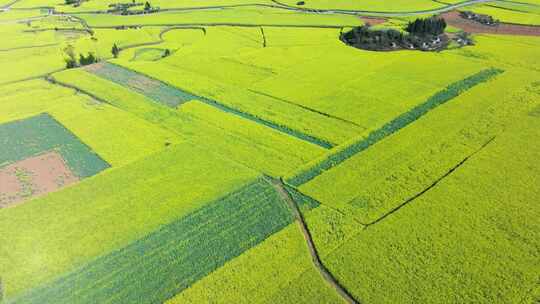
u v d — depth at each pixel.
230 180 51.47
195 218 46.06
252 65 85.19
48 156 58.09
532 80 74.44
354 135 59.91
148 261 41.22
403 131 59.81
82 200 49.12
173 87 77.00
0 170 55.56
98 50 96.81
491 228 42.66
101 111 69.12
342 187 49.62
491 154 54.09
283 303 36.16
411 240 41.66
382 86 73.69
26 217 47.00
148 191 50.16
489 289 36.50
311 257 40.72
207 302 36.59
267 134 60.66
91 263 41.22
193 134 61.47
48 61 91.94
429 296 36.09
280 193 49.38
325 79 77.31
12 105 72.12
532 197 46.50
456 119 62.41
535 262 38.81
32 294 38.38
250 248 42.12
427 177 50.75
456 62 83.06
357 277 38.09
